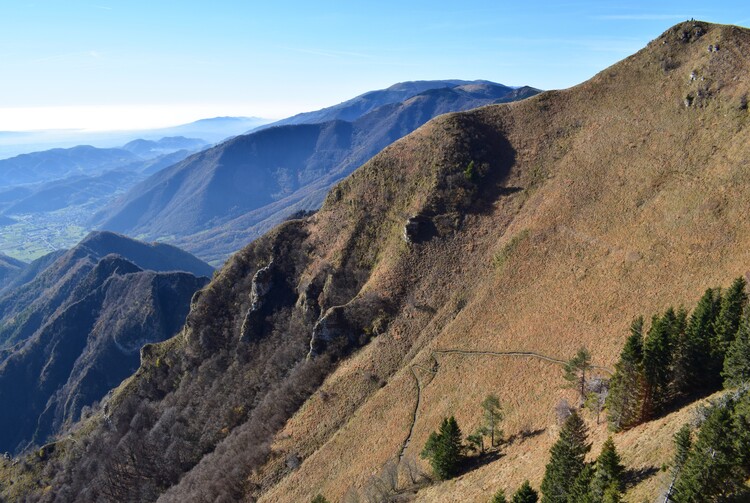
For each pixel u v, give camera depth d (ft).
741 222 248.11
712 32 372.79
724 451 105.19
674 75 369.91
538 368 249.96
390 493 220.43
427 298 338.34
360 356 330.95
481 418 239.91
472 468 207.51
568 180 353.31
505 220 356.18
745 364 143.74
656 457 133.59
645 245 275.59
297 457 289.33
